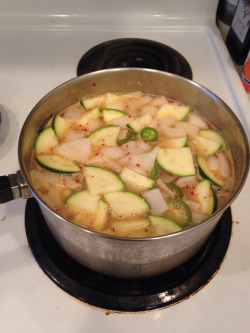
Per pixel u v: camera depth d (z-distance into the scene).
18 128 0.38
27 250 0.30
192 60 0.46
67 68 0.44
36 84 0.42
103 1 0.49
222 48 0.47
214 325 0.26
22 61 0.45
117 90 0.38
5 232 0.31
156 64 0.45
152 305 0.27
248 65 0.43
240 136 0.30
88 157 0.32
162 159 0.31
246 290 0.28
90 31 0.49
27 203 0.32
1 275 0.28
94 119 0.36
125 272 0.28
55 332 0.26
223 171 0.32
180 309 0.27
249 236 0.31
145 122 0.35
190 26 0.50
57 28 0.49
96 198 0.29
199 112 0.37
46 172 0.31
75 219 0.28
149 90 0.38
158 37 0.49
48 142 0.33
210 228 0.26
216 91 0.43
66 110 0.36
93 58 0.45
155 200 0.29
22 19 0.49
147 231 0.27
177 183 0.30
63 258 0.30
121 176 0.30
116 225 0.27
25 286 0.28
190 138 0.34
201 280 0.28
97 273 0.29
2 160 0.35
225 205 0.23
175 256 0.27
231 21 0.52
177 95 0.37
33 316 0.26
